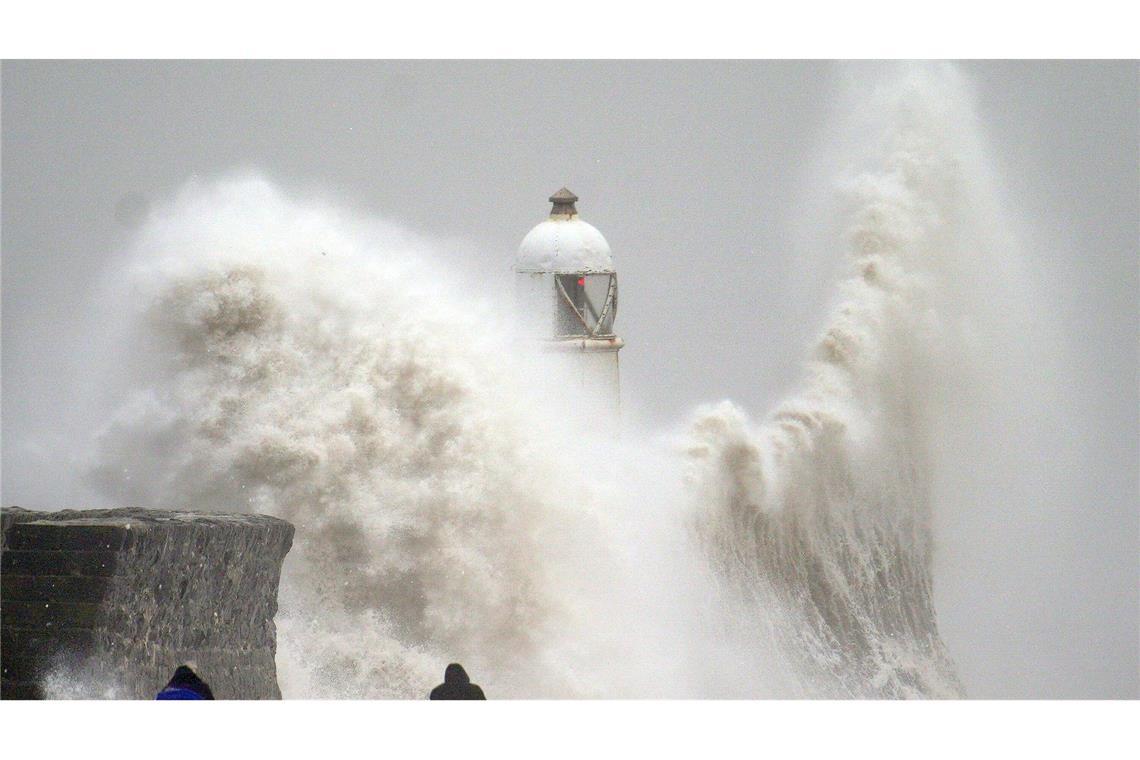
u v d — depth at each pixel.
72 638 37.00
